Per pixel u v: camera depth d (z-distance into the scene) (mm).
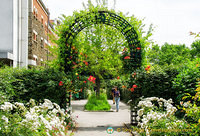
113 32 13453
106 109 13805
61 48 8641
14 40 15297
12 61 15109
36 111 5328
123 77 9266
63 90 7629
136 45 8734
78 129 7691
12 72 7652
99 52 14695
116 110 13375
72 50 8625
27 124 4008
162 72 7715
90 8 8914
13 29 15156
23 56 16406
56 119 5371
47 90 7426
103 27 13820
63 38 8555
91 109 13719
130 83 8242
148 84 7742
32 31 17328
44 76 7609
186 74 6324
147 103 6102
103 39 14438
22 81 7492
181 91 6430
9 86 6711
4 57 13789
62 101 7801
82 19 8656
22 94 7430
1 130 3623
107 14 8875
